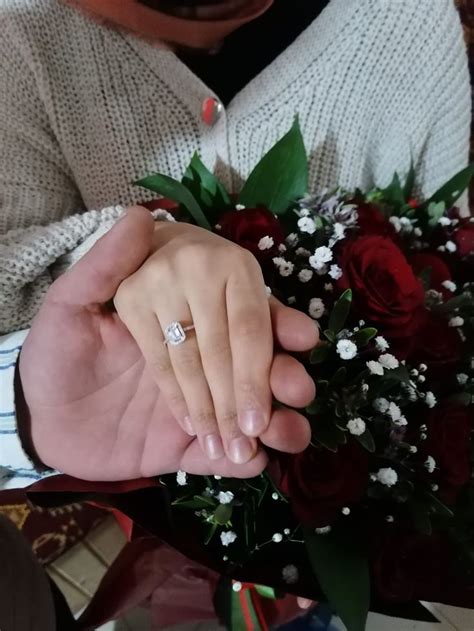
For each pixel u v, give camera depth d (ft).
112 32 1.45
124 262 0.95
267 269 1.15
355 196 1.44
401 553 1.10
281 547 1.16
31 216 1.49
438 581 1.13
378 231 1.26
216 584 1.40
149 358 0.97
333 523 1.12
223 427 0.91
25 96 1.47
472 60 2.31
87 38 1.45
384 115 1.69
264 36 1.59
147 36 1.39
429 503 1.08
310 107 1.60
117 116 1.53
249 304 0.92
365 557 1.09
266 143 1.61
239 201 1.37
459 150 1.78
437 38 1.59
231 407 0.91
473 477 1.18
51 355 1.02
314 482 1.00
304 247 1.21
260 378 0.89
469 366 1.22
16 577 1.12
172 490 1.13
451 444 1.11
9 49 1.43
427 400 1.11
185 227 1.08
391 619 1.57
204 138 1.58
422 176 1.85
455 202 1.68
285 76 1.55
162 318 0.95
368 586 1.04
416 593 1.13
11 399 1.12
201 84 1.52
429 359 1.15
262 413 0.88
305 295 1.16
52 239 1.27
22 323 1.33
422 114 1.68
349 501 1.02
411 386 1.08
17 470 1.22
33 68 1.44
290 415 0.89
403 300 1.10
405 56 1.59
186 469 1.04
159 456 1.05
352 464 1.02
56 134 1.51
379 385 1.07
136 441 1.06
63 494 1.05
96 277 0.95
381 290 1.10
